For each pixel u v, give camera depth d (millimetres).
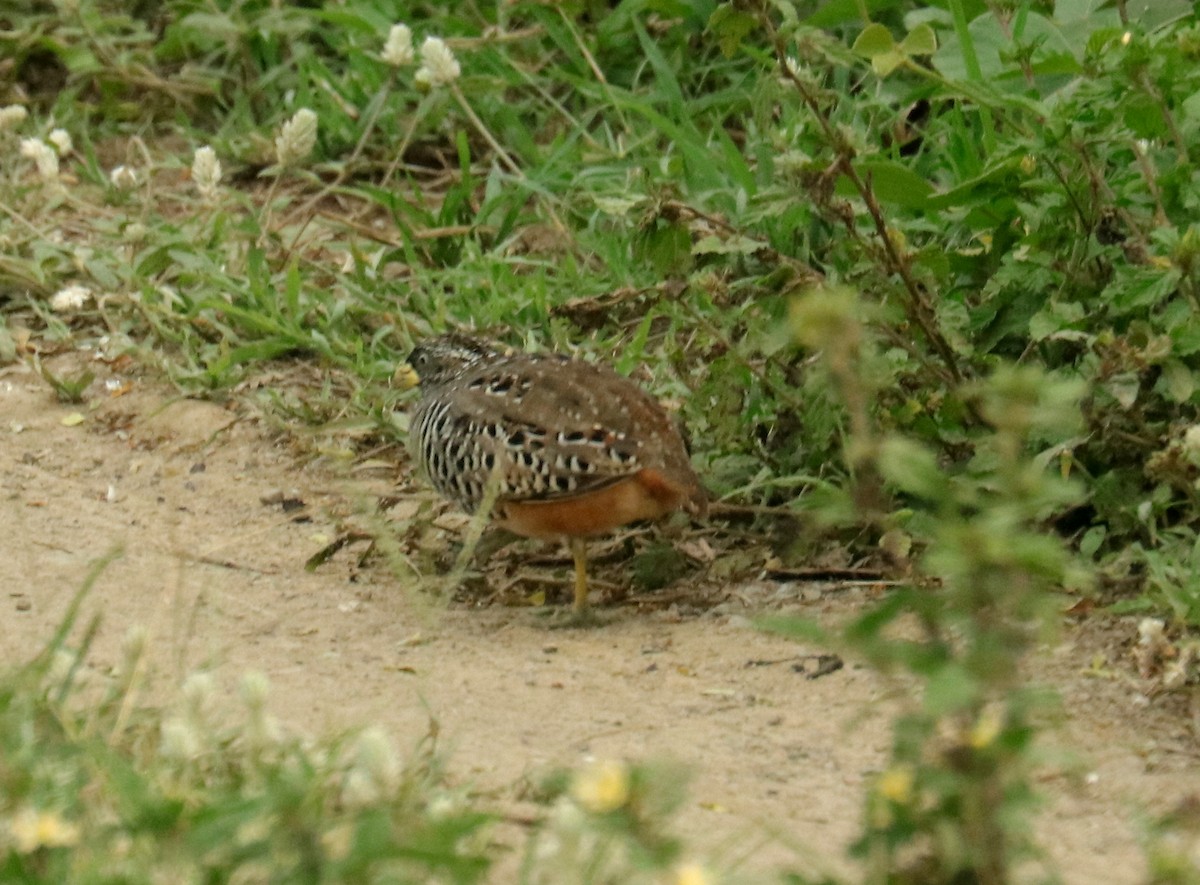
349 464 12125
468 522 11578
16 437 12891
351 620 10297
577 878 6562
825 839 7555
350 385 13539
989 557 5629
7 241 14992
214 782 7285
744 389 11703
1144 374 10461
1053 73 12156
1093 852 7496
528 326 13766
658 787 6121
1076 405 10180
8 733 7086
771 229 13258
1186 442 9523
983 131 13289
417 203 15828
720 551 11047
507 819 7520
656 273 11789
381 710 8969
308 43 18344
